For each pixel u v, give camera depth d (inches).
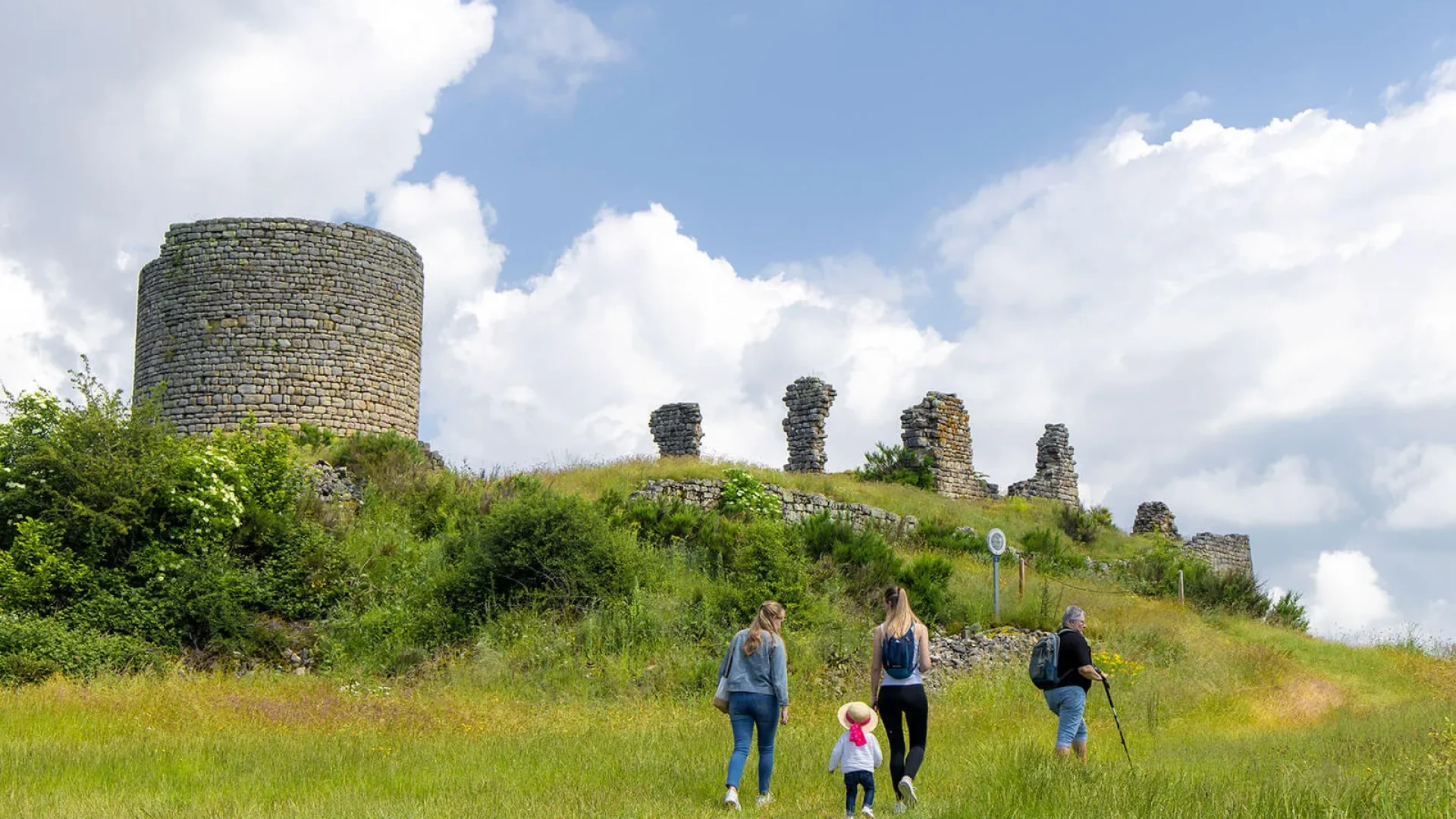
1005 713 601.6
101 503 759.7
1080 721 424.2
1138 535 1684.3
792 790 394.3
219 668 676.7
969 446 1592.0
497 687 645.9
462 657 697.0
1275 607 1150.3
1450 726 430.0
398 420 1187.3
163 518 782.5
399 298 1198.9
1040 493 1669.5
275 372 1115.9
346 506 916.6
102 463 772.0
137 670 661.9
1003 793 335.3
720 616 748.6
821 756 452.8
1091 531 1456.7
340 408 1137.4
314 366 1129.4
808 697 635.5
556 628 716.7
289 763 415.8
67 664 643.5
